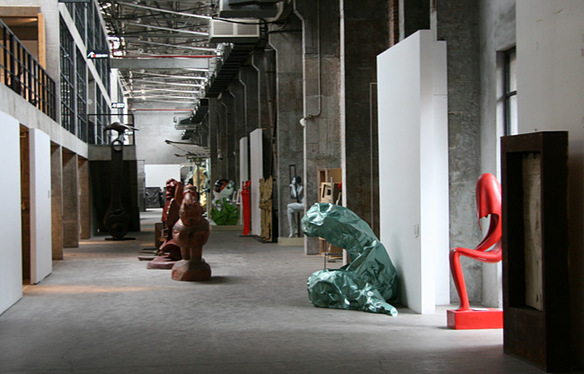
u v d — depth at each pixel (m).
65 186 17.73
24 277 11.48
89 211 21.25
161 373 5.21
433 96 8.38
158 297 9.28
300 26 17.56
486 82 8.26
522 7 6.02
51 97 14.88
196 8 26.61
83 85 21.84
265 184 19.22
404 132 8.09
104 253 16.17
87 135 21.95
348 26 11.50
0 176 8.03
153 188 49.75
